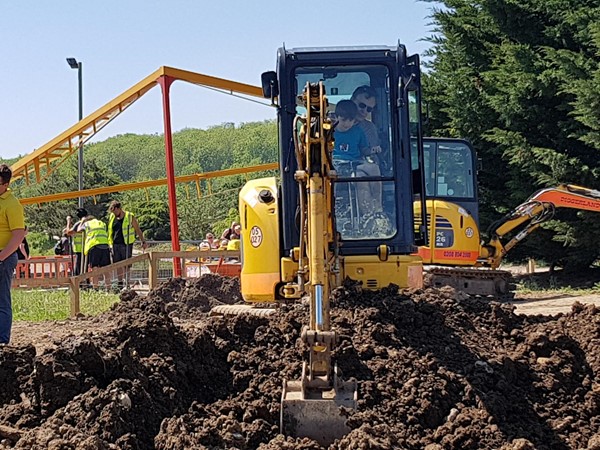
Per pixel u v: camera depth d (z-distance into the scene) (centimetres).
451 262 1734
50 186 4681
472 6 2505
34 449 594
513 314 926
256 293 978
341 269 911
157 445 635
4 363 706
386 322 827
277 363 767
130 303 838
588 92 1947
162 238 4553
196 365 761
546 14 2317
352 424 668
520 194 2291
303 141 706
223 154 13000
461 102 2427
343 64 945
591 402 757
